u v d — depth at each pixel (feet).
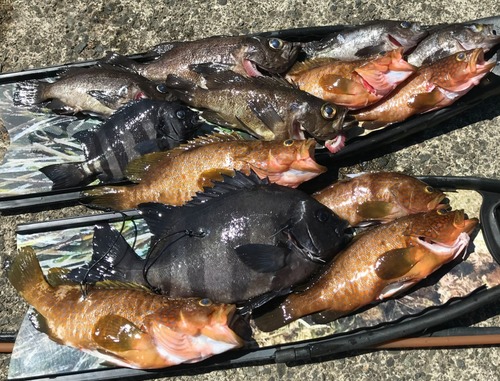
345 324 2.51
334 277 2.43
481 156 3.01
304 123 2.75
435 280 2.56
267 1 3.43
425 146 3.03
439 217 2.43
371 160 3.01
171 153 2.71
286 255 2.41
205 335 2.28
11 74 3.12
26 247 2.51
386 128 2.87
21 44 3.41
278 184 2.55
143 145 2.74
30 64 3.37
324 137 2.79
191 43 3.02
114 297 2.37
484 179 2.69
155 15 3.44
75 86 2.94
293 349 2.48
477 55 2.69
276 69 2.97
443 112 2.87
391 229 2.44
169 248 2.44
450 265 2.58
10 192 2.87
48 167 2.78
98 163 2.75
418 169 2.99
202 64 2.95
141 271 2.46
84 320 2.36
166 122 2.75
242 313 2.41
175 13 3.44
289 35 3.10
